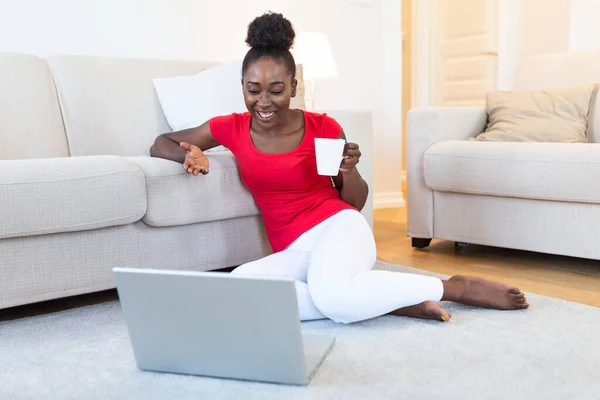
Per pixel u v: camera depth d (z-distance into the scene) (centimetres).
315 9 348
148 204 183
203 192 193
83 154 234
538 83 286
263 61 156
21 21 263
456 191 246
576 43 348
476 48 482
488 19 471
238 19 320
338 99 364
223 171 198
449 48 505
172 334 128
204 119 236
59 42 272
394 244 277
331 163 151
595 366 129
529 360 132
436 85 518
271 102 158
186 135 188
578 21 346
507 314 164
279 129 169
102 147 237
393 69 382
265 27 157
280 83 157
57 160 172
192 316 125
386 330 153
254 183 175
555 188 214
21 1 262
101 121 238
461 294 165
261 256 214
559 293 194
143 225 188
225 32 317
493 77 473
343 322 156
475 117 272
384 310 155
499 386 120
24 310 187
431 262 240
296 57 302
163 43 298
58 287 173
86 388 126
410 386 121
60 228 167
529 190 220
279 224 176
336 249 155
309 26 347
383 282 153
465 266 232
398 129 388
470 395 116
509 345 141
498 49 466
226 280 118
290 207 173
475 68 485
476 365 130
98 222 173
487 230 239
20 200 159
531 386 120
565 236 218
